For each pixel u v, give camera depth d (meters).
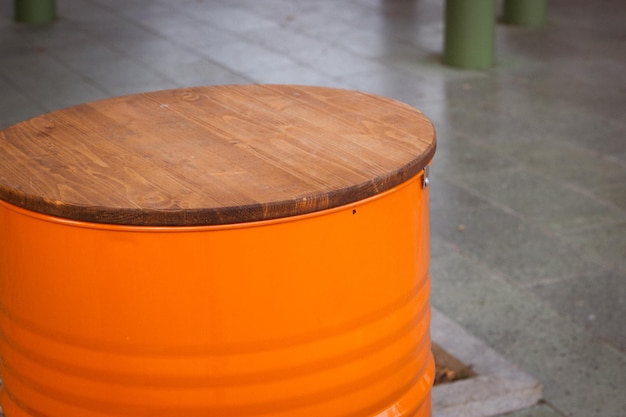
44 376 1.78
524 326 3.52
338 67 7.48
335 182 1.69
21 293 1.75
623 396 3.07
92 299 1.66
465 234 4.37
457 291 3.81
